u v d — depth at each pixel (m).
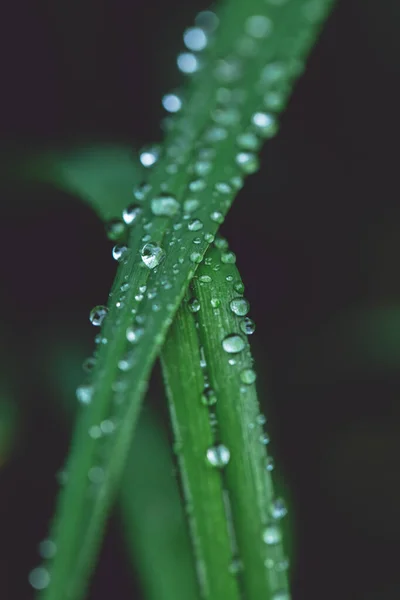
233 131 0.21
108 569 0.23
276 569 0.20
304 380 0.24
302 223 0.25
